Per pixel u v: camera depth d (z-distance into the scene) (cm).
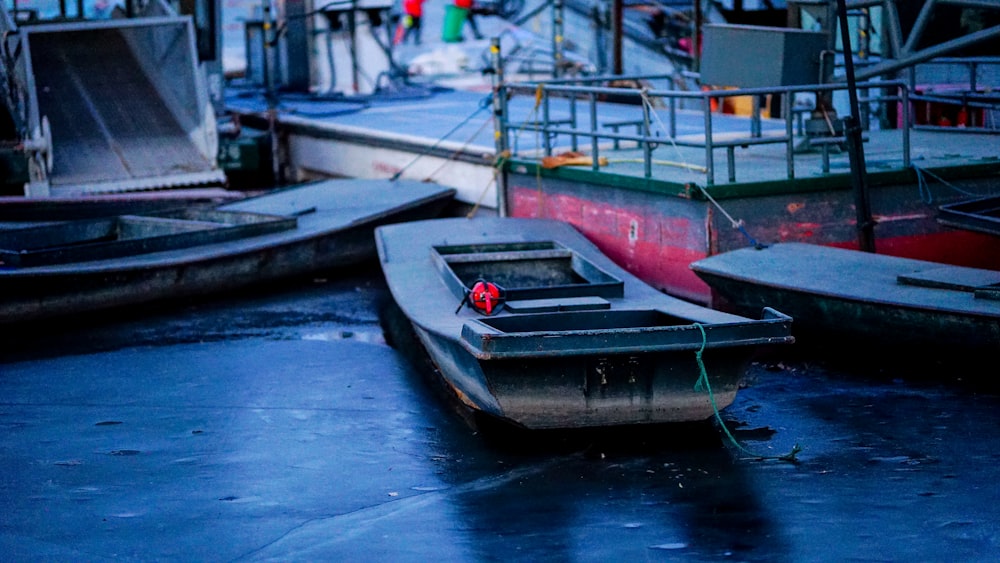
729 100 3675
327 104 4028
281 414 1698
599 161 2392
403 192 2805
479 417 1667
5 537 1266
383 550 1226
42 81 3438
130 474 1459
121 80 3500
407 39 5544
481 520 1302
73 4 3725
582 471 1447
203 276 2327
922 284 1727
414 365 1962
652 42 4875
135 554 1224
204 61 3400
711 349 1449
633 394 1493
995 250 2270
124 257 2272
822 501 1330
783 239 2114
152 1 3397
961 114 2803
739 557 1190
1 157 3000
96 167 3184
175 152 3303
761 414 1638
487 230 2350
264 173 3566
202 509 1345
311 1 4353
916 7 2906
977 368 1747
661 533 1255
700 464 1457
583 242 2245
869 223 2000
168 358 1998
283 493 1395
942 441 1507
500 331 1502
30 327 2180
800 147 2467
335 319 2269
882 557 1182
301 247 2467
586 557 1199
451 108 3800
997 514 1277
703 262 1920
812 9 2370
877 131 2819
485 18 5653
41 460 1512
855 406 1653
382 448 1552
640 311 1616
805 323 1823
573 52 5294
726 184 2047
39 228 2431
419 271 2041
